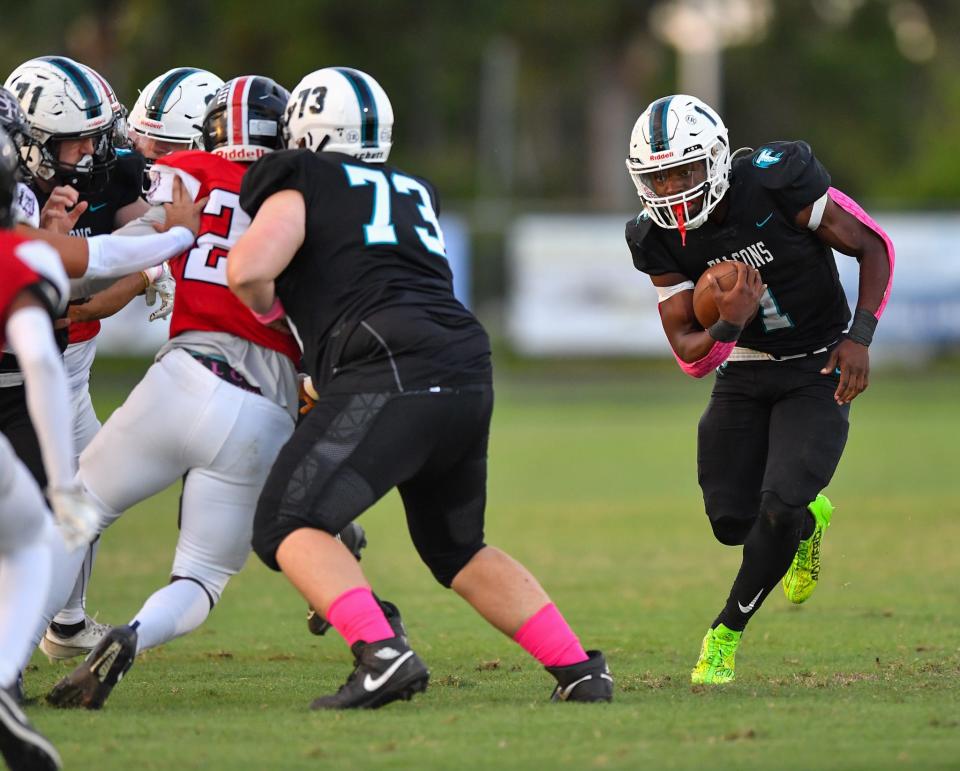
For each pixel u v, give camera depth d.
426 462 16.02
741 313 18.30
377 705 15.67
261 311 15.73
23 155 17.86
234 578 30.30
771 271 19.36
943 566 30.03
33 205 17.23
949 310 79.88
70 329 19.89
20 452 18.38
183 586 16.47
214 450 16.38
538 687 18.03
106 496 16.52
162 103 20.55
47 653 20.20
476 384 16.05
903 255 79.81
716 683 18.41
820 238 19.47
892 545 32.88
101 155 18.39
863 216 19.56
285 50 119.56
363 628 15.57
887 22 155.50
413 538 16.81
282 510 15.56
